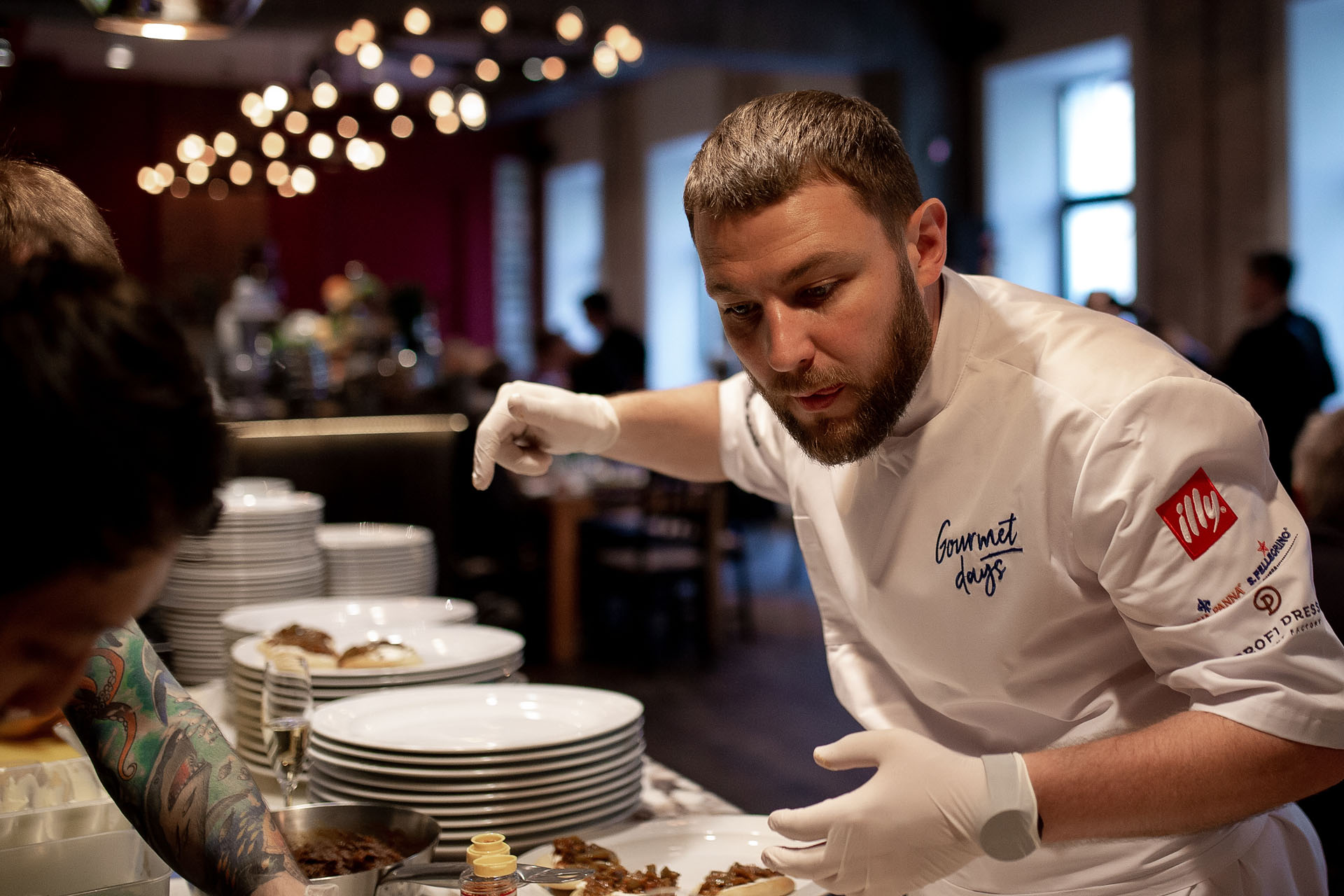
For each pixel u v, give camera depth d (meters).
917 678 1.07
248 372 4.85
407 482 2.62
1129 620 0.89
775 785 3.51
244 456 2.47
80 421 0.50
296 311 11.87
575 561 5.39
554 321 12.97
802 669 5.04
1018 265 8.05
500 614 3.22
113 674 0.90
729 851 1.01
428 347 5.47
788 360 0.85
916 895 1.10
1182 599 0.83
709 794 1.26
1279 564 0.83
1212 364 5.43
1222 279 6.52
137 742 0.89
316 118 10.09
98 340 0.51
